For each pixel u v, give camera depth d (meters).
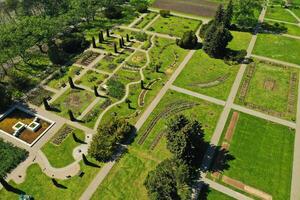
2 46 93.88
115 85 91.12
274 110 82.88
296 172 67.44
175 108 83.62
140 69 98.12
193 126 65.81
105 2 125.56
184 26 121.69
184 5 138.62
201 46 109.44
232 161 69.69
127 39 111.88
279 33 116.25
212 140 74.56
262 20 125.19
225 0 139.75
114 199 62.91
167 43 111.19
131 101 86.19
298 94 87.88
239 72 96.62
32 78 95.44
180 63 100.75
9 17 130.62
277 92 88.75
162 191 58.28
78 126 79.06
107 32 114.44
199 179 66.00
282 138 75.06
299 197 62.72
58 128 78.69
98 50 107.88
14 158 71.00
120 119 76.44
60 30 111.44
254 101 85.75
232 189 64.25
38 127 79.31
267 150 72.19
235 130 77.06
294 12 130.25
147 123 79.38
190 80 93.44
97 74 96.38
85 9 119.31
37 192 64.75
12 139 76.44
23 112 83.88
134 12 133.50
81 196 63.69
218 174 67.00
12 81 89.69
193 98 86.88
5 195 64.50
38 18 106.31
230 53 103.69
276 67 98.81
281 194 63.31
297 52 105.69
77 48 107.50
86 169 68.75
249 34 116.00
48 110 83.94
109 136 72.81
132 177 66.81
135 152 72.06
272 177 66.44
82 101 86.56
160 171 61.28
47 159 71.31
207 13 131.38
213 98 86.88
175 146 63.94
